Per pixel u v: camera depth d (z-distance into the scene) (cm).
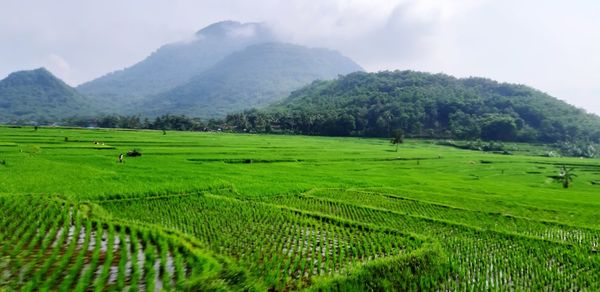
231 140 11269
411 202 3875
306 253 2012
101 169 4281
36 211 2178
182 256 1692
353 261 1944
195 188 3481
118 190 3103
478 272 2002
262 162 6819
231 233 2281
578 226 3141
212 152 7269
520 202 4225
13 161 4388
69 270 1457
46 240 1734
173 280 1470
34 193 2684
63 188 3062
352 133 18488
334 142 13800
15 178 3366
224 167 5344
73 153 5772
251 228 2406
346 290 1627
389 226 2852
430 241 2316
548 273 2012
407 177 6059
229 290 1459
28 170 3853
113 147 6856
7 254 1559
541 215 3581
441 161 9706
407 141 16675
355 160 8419
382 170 6994
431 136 18188
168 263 1617
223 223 2491
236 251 1978
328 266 1858
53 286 1325
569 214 3700
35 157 4950
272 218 2677
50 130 10162
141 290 1373
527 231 2962
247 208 2927
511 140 17438
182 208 2841
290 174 5178
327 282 1620
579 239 2803
